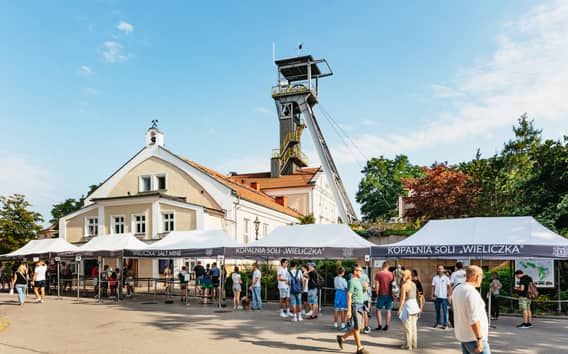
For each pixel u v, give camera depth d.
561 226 25.27
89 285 35.66
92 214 37.41
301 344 11.91
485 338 6.42
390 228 30.62
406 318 11.39
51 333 13.84
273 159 59.41
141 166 39.03
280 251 19.03
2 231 37.28
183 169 37.59
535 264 19.16
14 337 13.20
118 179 39.50
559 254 14.76
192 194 37.09
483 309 6.51
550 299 18.86
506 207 28.72
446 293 14.55
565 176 25.53
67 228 38.22
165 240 23.88
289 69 59.81
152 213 34.75
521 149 32.31
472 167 33.06
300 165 62.47
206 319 16.84
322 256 18.25
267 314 18.41
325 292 22.72
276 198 51.88
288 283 17.88
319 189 57.66
